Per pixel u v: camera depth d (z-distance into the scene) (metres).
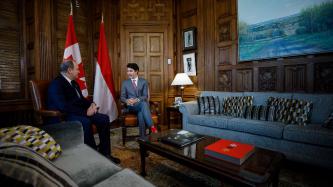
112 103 3.66
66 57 3.20
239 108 2.82
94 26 4.24
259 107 2.59
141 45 4.19
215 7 3.72
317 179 1.83
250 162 1.30
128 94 3.18
